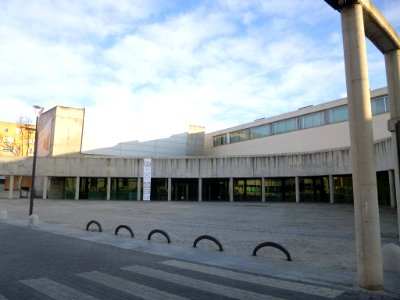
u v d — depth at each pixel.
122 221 20.86
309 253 10.79
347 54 7.18
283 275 7.98
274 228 17.45
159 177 47.59
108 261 9.45
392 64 9.05
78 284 7.10
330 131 45.59
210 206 35.72
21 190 51.91
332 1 7.13
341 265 9.12
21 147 88.69
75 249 11.32
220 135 65.75
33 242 12.79
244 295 6.40
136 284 7.11
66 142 53.31
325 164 39.66
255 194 46.66
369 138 6.90
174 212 28.12
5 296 6.27
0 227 17.75
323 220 21.45
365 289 6.77
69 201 43.34
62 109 53.59
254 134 58.09
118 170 47.66
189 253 10.68
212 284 7.16
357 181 6.96
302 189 43.66
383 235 14.30
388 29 8.20
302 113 49.59
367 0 7.32
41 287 6.86
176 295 6.38
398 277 7.60
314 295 6.43
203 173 46.69
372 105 40.16
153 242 12.85
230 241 13.20
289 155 42.72
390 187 30.42
